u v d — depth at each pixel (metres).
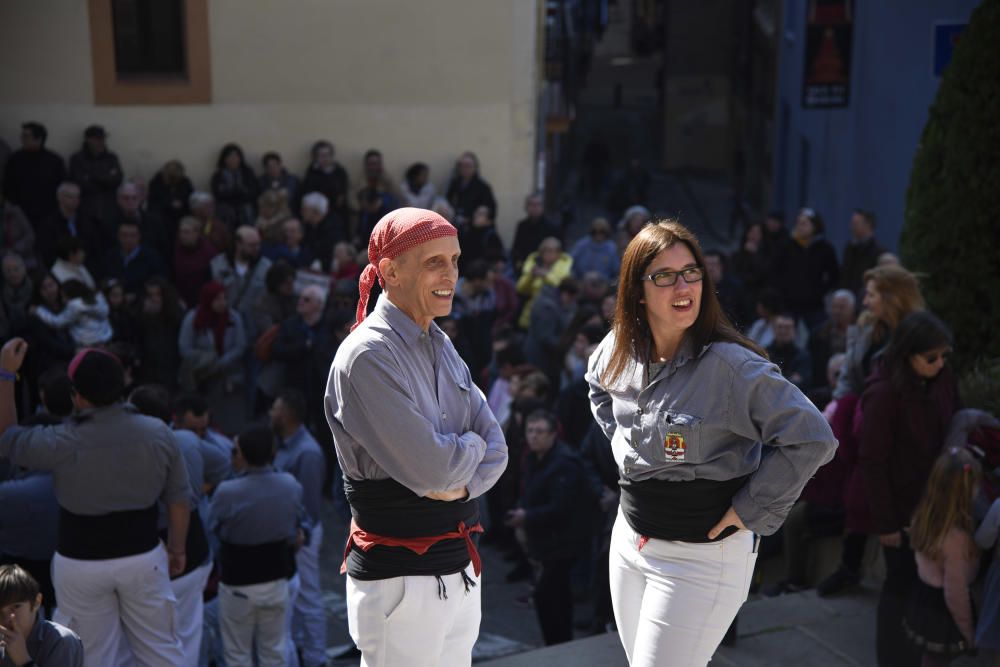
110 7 15.84
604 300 11.58
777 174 30.00
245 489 7.29
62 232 14.26
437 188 16.86
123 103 16.11
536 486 8.30
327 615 9.75
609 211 32.34
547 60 25.89
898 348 5.91
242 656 7.50
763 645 6.18
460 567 3.57
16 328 11.57
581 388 10.18
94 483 5.44
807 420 3.47
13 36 15.73
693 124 44.53
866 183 18.88
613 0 61.97
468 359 11.90
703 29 43.88
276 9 16.19
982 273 7.37
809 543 7.84
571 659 5.88
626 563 3.93
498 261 14.62
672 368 3.65
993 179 7.26
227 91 16.34
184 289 14.12
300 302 11.78
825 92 18.14
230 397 12.41
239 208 15.80
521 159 16.92
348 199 16.75
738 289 13.16
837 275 14.41
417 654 3.55
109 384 5.46
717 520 3.68
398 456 3.35
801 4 26.25
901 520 5.91
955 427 5.88
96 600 5.60
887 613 5.84
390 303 3.48
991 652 5.48
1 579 4.52
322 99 16.53
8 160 14.88
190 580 6.59
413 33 16.42
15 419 5.69
